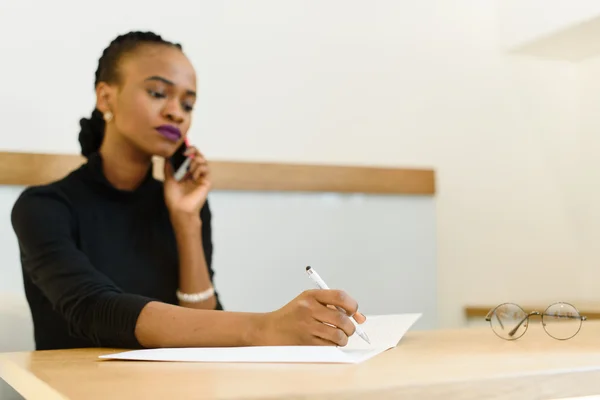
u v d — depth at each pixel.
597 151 2.75
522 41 2.62
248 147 2.27
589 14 2.35
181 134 1.60
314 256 2.32
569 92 2.81
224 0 2.27
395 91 2.53
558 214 2.77
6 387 1.70
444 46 2.62
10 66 1.98
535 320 1.97
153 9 2.17
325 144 2.40
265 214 2.25
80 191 1.43
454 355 0.81
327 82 2.41
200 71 2.22
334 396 0.56
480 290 2.62
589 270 2.78
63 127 2.04
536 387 0.65
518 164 2.72
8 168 1.90
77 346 1.38
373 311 2.40
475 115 2.66
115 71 1.55
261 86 2.31
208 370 0.71
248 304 2.21
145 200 1.52
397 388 0.58
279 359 0.76
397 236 2.46
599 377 0.69
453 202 2.60
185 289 1.50
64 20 2.05
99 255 1.42
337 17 2.44
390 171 2.45
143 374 0.69
